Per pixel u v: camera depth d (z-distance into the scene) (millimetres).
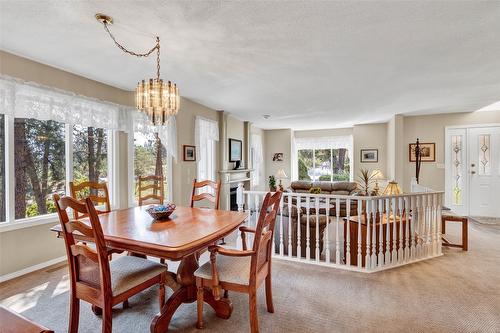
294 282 2586
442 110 5629
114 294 1548
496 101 4758
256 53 2654
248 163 7062
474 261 3162
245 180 6797
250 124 7176
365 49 2564
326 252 3008
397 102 4828
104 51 2605
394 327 1868
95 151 3635
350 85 3762
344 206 5457
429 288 2461
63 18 2002
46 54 2676
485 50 2592
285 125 7707
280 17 1991
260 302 2209
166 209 2170
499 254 3412
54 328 1853
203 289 1880
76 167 3396
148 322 1924
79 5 1830
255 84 3715
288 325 1886
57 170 3191
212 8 1871
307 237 3096
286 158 8359
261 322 1922
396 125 6070
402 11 1916
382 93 4199
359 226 2875
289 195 3186
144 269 1765
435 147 6070
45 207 3053
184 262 2094
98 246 1460
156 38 2332
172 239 1592
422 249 3254
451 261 3170
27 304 2166
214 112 5590
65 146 3283
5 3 1797
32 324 866
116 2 1795
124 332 1809
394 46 2500
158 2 1796
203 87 3855
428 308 2117
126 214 2363
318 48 2543
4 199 2689
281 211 3248
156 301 2223
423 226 3248
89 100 3369
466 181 5840
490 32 2225
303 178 8547
